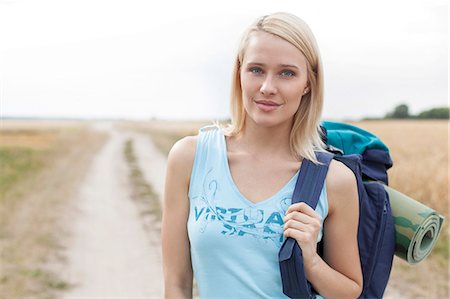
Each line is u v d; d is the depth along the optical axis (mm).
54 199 12102
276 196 1594
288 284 1524
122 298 6172
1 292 6320
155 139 26828
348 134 1990
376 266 1829
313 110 1655
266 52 1547
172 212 1711
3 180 13508
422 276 6367
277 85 1553
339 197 1632
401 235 1879
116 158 20516
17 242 8453
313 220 1519
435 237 1988
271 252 1562
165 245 1733
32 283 6613
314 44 1600
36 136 18281
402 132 14266
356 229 1687
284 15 1582
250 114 1600
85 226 9656
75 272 7141
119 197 12555
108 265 7430
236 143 1711
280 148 1674
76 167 17188
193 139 1729
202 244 1591
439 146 11195
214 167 1649
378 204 1816
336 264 1683
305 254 1513
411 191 9289
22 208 11047
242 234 1562
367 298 1824
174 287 1722
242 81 1602
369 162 1981
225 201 1595
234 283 1577
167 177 1725
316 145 1710
